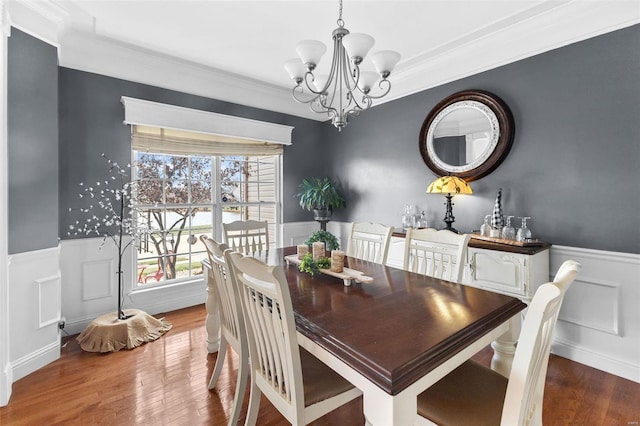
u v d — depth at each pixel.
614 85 2.13
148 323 2.71
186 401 1.84
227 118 3.63
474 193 2.94
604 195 2.18
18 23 2.03
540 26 2.41
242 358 1.57
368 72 1.90
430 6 2.22
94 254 2.84
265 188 4.15
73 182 2.75
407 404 0.89
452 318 1.22
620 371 2.09
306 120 4.47
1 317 1.85
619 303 2.11
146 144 3.13
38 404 1.80
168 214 3.38
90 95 2.82
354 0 2.15
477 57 2.83
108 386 1.97
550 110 2.43
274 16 2.35
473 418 1.06
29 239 2.12
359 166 4.12
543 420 1.67
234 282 1.52
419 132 3.37
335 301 1.43
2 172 1.89
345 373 1.02
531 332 0.87
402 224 3.38
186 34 2.63
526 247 2.26
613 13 2.10
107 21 2.43
